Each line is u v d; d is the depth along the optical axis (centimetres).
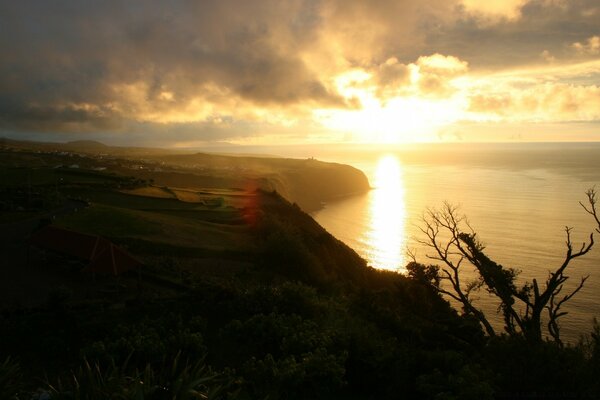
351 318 3375
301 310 3297
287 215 9469
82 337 2792
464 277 9275
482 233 13675
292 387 2138
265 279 4928
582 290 8375
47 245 4222
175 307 3328
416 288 5550
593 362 2278
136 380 964
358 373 2484
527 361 2283
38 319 2898
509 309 3769
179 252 5291
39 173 11031
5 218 6353
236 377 2125
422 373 2362
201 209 8400
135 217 6544
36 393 1442
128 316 3152
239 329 2833
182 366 2425
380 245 13038
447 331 3731
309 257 5728
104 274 3981
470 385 2039
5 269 4131
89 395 952
